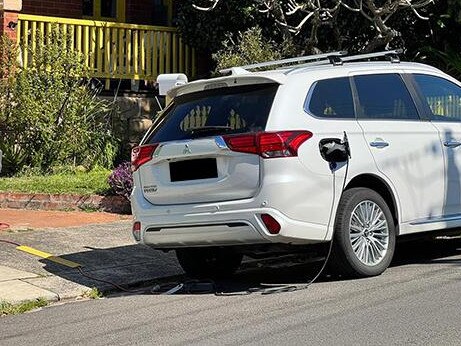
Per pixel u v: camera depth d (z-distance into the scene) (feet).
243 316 21.57
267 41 49.52
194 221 24.35
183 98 26.68
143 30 53.47
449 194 27.61
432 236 28.50
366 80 26.55
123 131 51.37
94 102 48.98
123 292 26.94
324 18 48.57
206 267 28.12
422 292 22.86
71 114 46.78
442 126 27.94
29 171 46.62
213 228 24.08
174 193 24.95
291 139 23.59
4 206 42.16
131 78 53.01
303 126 24.11
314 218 23.88
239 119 24.47
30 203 41.83
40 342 20.44
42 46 46.70
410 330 19.10
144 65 53.52
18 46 47.37
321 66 26.11
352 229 24.90
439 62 51.03
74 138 46.98
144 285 27.76
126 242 33.27
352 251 24.79
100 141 48.93
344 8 50.57
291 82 24.70
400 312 20.77
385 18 47.67
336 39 51.26
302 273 28.14
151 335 20.33
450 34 50.49
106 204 40.93
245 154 23.57
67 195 41.55
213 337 19.62
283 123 23.82
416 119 27.35
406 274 25.76
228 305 23.15
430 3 47.83
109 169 48.80
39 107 45.78
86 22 51.57
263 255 27.35
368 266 25.23
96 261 30.12
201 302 23.90
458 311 20.58
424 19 47.09
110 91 52.95
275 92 24.49
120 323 21.93
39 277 27.73
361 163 25.08
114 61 52.44
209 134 24.75
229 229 23.80
